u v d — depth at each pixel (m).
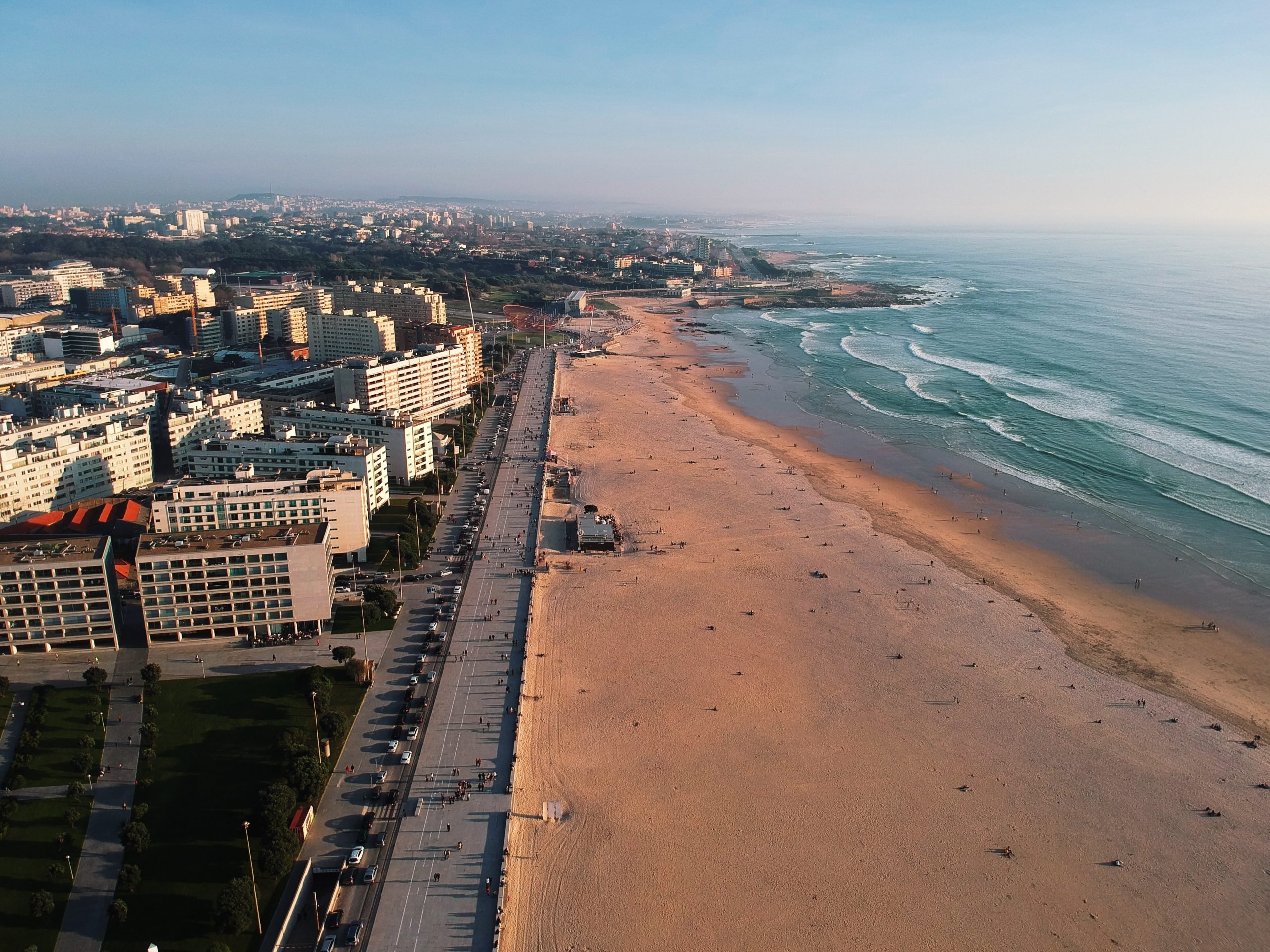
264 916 112.75
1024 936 111.69
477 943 109.25
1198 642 184.38
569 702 161.00
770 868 122.31
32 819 127.81
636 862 123.31
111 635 175.25
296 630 182.12
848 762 144.88
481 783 138.25
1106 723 155.62
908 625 190.62
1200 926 113.38
